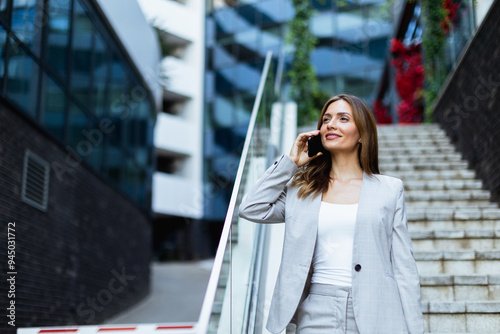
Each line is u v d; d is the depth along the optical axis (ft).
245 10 77.30
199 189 73.46
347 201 7.25
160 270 57.16
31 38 19.69
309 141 8.07
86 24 25.66
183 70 75.51
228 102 75.66
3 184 16.78
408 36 38.19
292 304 6.82
